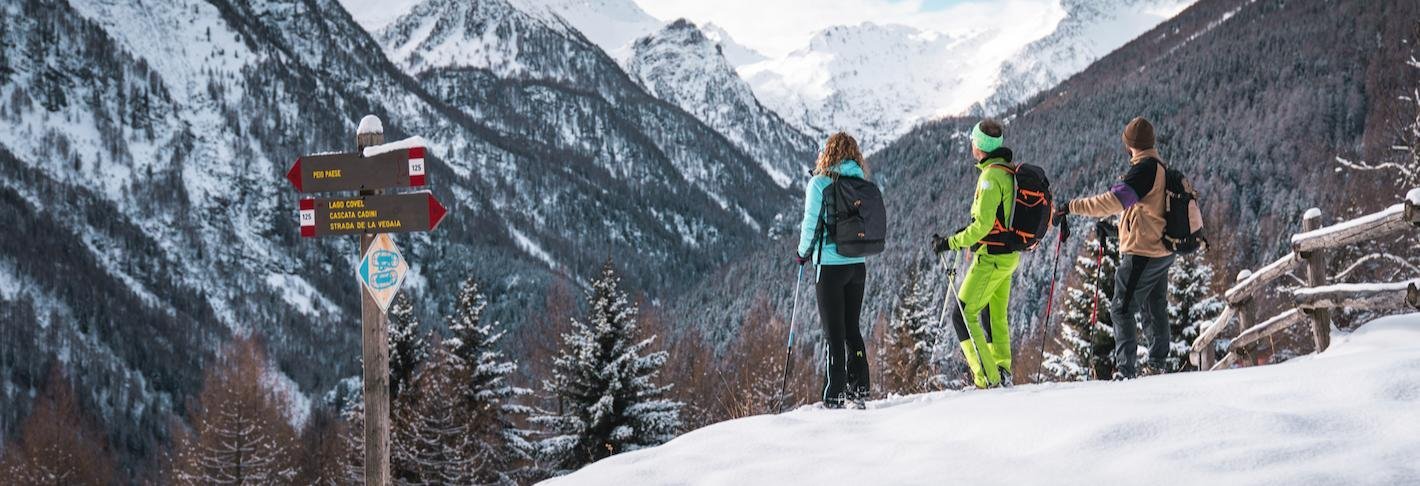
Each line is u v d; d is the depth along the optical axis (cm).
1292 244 718
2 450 8769
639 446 2567
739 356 4003
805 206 632
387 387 682
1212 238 1967
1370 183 2247
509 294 17688
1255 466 330
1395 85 2152
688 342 4509
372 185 666
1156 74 16125
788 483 413
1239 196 9869
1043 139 16175
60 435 7094
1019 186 623
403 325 2822
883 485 384
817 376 3672
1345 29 13262
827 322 635
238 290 18188
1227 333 1628
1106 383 567
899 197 15725
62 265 15600
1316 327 691
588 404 2581
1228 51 15425
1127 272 648
